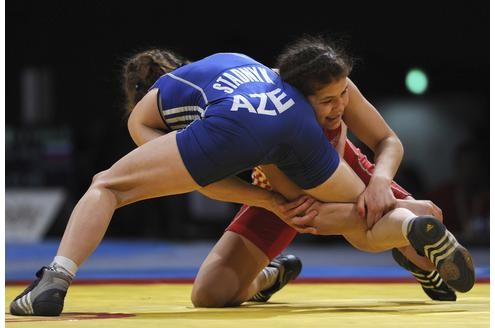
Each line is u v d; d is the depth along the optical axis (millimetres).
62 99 37000
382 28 32938
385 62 34344
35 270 16922
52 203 32250
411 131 35438
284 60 7301
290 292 10578
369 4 32812
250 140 6824
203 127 6867
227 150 6812
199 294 8141
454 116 35281
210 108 6961
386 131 8094
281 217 7719
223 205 30578
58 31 36562
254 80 7141
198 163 6859
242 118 6832
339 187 7453
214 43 34125
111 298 9594
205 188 7500
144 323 6176
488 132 34875
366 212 7535
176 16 34688
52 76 36375
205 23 34250
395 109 35406
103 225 6965
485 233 27000
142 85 8242
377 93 34969
